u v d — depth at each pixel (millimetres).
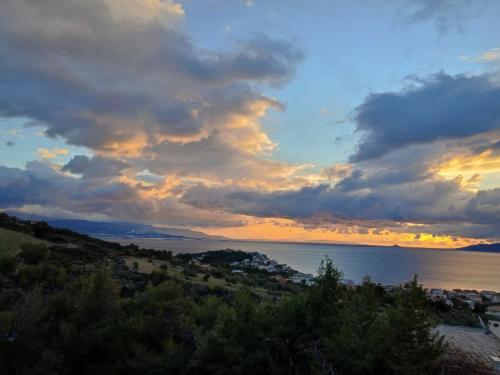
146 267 49688
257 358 18266
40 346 18047
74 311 20641
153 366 19109
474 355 21656
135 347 19641
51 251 44344
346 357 16516
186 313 23516
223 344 18672
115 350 19922
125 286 31781
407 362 15211
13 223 62875
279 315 19891
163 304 23234
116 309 20938
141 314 21938
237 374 18094
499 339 27391
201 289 37688
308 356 18438
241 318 19344
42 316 19672
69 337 18656
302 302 19938
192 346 20688
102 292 20781
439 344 15719
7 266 29703
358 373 16281
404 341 15766
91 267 37781
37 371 16750
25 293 24219
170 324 21891
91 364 19594
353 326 17062
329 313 19641
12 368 17312
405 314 15852
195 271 56031
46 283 27938
